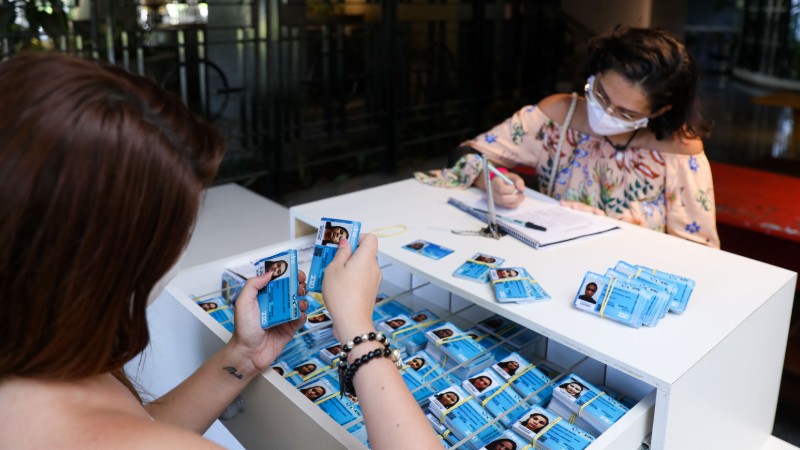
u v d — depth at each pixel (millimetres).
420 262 1512
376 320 1563
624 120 1841
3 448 674
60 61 634
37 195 585
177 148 664
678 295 1297
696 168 1929
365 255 947
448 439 1143
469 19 6258
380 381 830
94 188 599
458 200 1922
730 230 2979
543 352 1517
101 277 625
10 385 683
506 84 7086
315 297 1583
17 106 596
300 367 1317
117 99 628
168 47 4406
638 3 8242
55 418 674
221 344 1229
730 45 11648
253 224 3562
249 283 1095
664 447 1087
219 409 1085
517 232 1661
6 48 3943
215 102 5133
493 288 1365
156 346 1506
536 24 7297
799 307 2850
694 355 1129
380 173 5891
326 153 5891
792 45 10438
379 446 796
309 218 1806
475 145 2240
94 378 740
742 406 1359
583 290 1306
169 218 660
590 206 2008
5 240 589
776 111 9055
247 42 4660
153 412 1036
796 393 2473
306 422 1035
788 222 2754
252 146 4938
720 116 8727
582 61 1976
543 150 2191
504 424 1162
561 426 1112
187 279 1633
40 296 613
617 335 1193
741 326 1250
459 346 1350
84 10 4125
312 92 5730
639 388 1327
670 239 1668
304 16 4984
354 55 5996
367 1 5863
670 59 1728
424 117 6059
